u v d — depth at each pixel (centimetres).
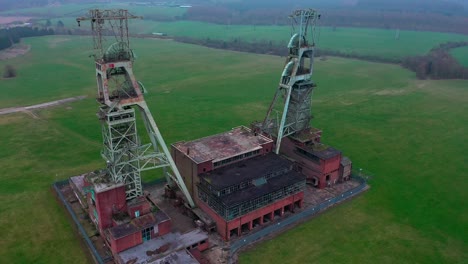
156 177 8675
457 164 9606
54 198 7812
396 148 10569
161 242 6069
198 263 5581
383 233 6800
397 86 17912
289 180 7156
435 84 18312
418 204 7756
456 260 6159
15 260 6091
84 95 16025
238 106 14475
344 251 6328
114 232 5834
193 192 7262
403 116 13425
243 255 6216
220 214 6544
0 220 7062
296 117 8425
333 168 8225
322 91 17050
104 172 6669
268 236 6688
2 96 15988
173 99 15438
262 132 8781
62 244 6462
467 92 16775
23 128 11956
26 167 9225
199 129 11900
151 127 6988
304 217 7231
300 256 6206
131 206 6200
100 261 5941
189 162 7144
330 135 11506
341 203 7712
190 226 6938
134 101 6312
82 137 11219
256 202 6662
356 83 18538
